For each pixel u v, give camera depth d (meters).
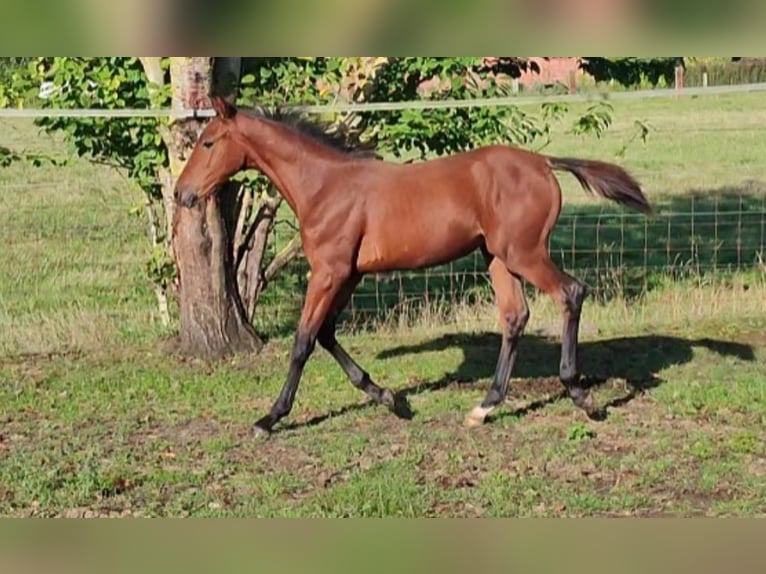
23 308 9.12
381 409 6.88
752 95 24.22
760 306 9.09
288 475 5.81
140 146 8.17
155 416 6.81
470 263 10.15
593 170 6.34
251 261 8.37
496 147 6.38
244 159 6.44
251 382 7.45
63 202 13.17
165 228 8.49
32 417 6.82
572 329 6.41
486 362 7.92
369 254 6.38
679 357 7.96
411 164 6.48
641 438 6.30
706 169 15.23
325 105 8.02
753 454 6.02
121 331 8.58
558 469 5.85
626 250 10.88
